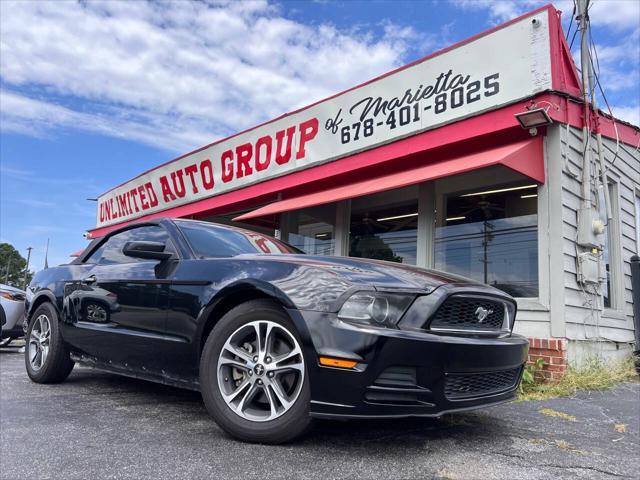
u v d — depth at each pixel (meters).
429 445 2.73
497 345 2.68
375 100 7.18
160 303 3.28
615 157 6.91
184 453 2.52
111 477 2.21
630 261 7.08
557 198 5.30
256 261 2.97
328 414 2.42
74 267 4.51
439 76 6.36
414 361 2.40
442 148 6.31
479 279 6.19
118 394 4.03
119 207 14.98
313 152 8.15
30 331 4.70
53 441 2.72
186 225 3.79
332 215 8.51
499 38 5.79
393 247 7.51
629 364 6.00
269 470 2.29
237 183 9.84
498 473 2.34
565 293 5.14
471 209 6.41
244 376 2.74
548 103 5.30
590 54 6.13
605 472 2.42
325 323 2.47
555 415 3.60
